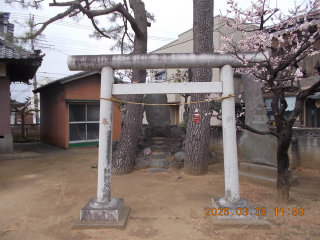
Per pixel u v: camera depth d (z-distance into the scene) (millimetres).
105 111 3537
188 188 4977
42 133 13305
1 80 8867
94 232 3166
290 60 3559
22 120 15133
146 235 3086
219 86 3564
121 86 3611
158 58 3533
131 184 5254
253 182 5398
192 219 3531
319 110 9000
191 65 3566
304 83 9055
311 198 4383
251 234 3094
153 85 3582
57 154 9273
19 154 9078
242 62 3467
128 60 3545
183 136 7809
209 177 5824
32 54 8141
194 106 6055
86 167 7047
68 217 3621
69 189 4949
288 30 4172
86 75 10367
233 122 3527
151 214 3721
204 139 6027
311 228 3232
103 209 3371
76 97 10445
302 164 6836
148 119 8336
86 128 10891
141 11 6648
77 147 10555
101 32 7785
